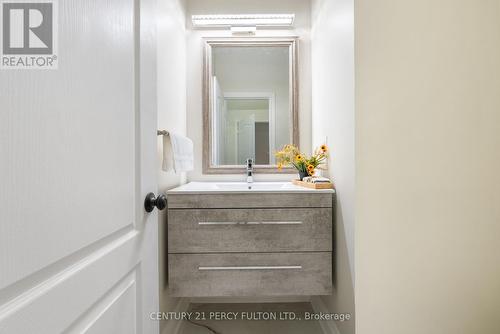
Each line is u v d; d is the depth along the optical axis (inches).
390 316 50.6
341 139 57.9
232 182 83.9
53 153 16.8
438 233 50.9
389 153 50.4
